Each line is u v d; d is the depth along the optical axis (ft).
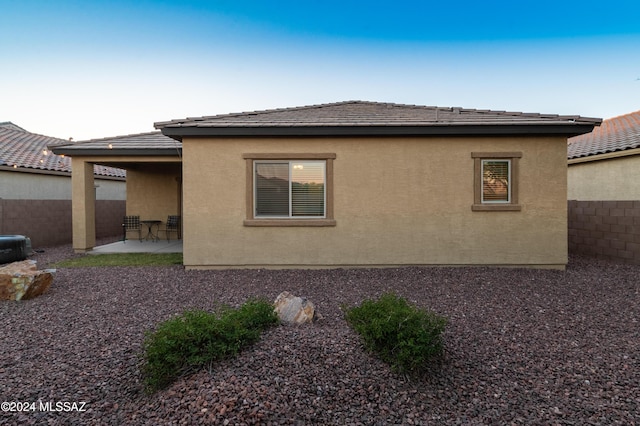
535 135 24.85
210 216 25.50
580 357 11.39
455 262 25.35
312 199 25.73
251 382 8.91
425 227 25.41
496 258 25.27
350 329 12.73
